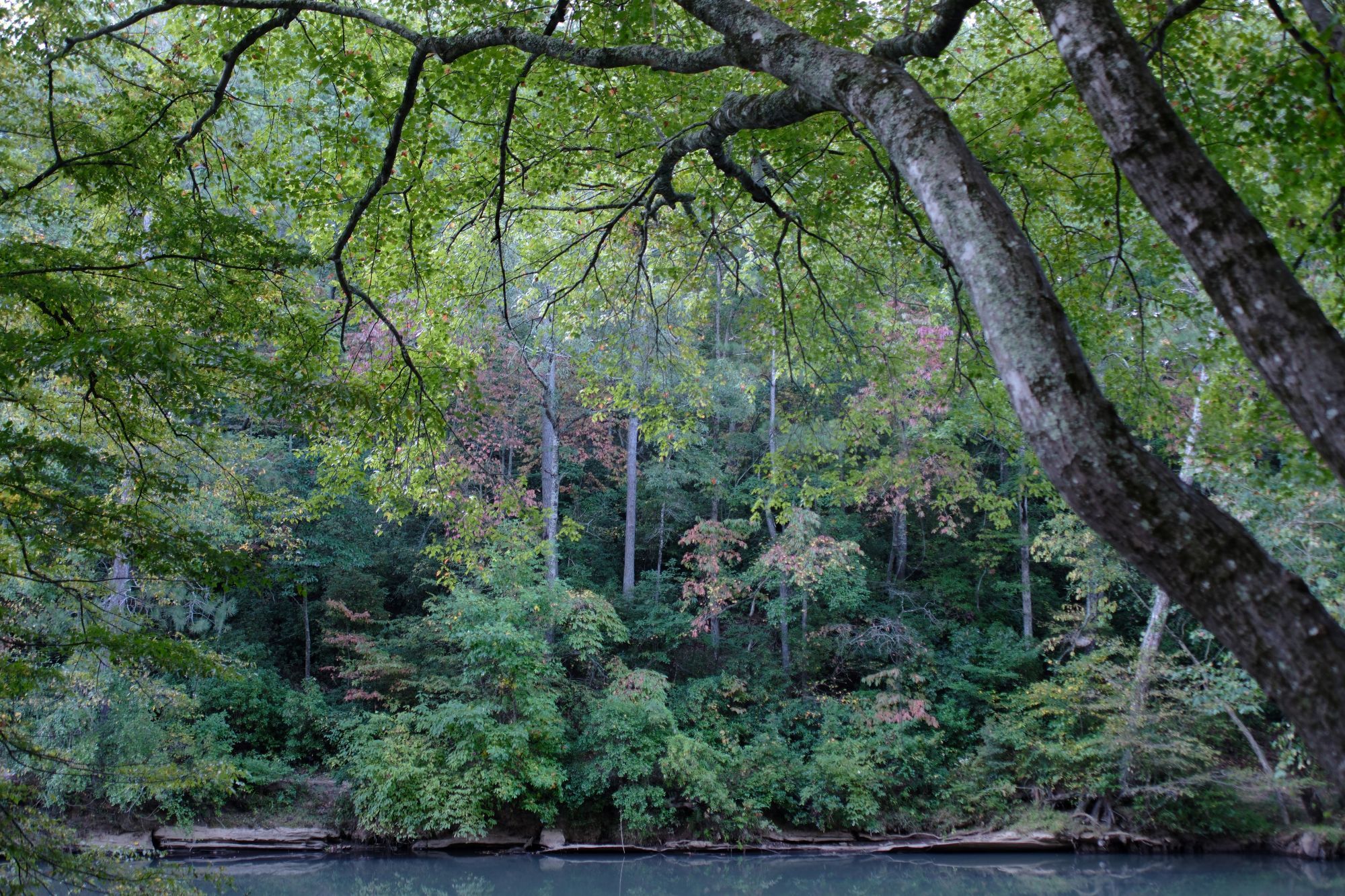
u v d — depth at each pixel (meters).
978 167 2.37
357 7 5.32
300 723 16.28
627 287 9.23
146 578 6.50
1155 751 15.16
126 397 6.07
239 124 7.36
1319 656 1.57
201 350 5.22
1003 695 17.45
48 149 6.23
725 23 3.48
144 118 6.03
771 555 17.09
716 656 19.03
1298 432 6.26
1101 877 13.94
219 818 14.58
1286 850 14.95
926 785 16.41
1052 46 6.55
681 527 22.61
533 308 11.70
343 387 6.05
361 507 19.58
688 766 15.07
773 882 13.80
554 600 16.14
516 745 14.56
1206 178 2.04
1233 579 1.69
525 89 7.21
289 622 18.84
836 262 8.77
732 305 10.58
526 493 10.70
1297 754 14.23
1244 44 5.72
